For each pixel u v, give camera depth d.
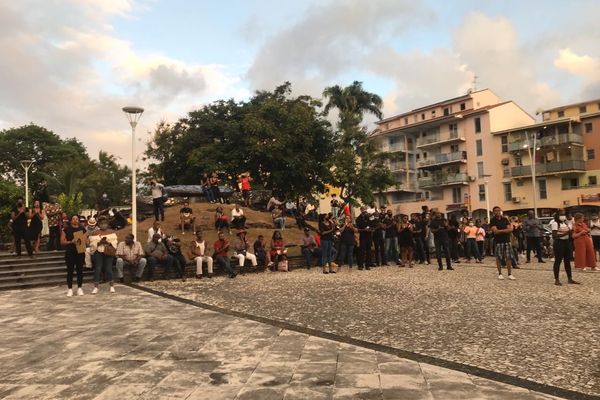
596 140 44.09
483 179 51.00
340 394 4.16
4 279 12.94
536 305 8.24
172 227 20.84
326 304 9.01
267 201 30.64
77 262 11.00
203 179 27.62
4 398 4.30
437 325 6.91
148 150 38.88
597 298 8.85
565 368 4.79
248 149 33.81
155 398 4.19
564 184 45.22
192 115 38.41
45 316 8.38
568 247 10.88
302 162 35.00
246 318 7.75
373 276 13.64
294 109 36.00
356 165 37.06
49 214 16.83
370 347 5.77
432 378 4.56
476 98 54.59
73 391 4.44
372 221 16.53
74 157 59.81
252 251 18.84
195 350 5.77
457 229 18.36
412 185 59.62
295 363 5.14
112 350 5.88
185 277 14.71
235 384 4.50
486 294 9.60
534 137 44.19
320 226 15.30
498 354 5.35
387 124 63.94
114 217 21.48
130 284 13.12
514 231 19.64
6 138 57.41
